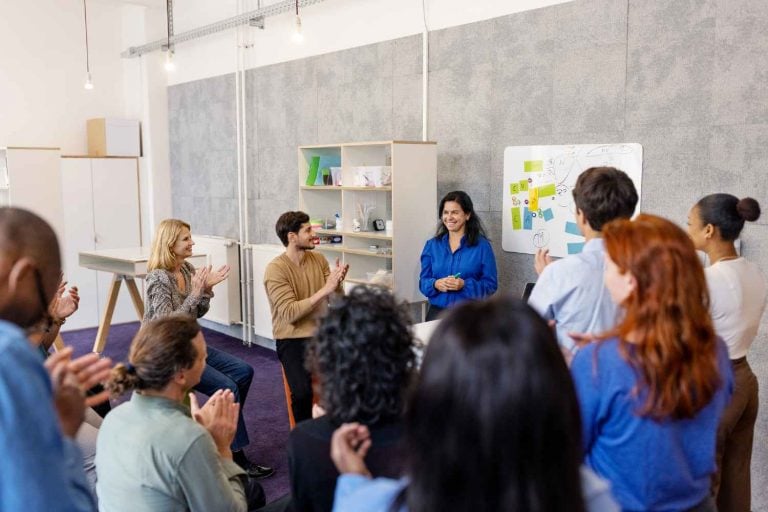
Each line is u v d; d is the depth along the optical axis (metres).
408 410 0.81
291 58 5.73
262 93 6.08
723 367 1.33
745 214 2.28
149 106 7.23
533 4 3.89
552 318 1.85
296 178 5.81
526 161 4.00
